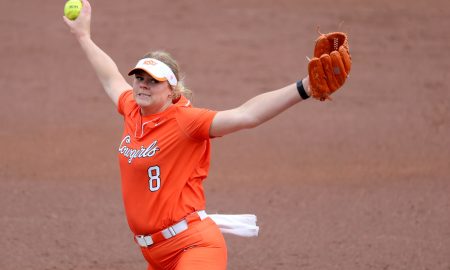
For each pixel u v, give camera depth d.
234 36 66.12
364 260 26.38
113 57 60.53
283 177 36.97
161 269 17.56
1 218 30.73
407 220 30.66
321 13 72.25
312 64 14.86
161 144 16.75
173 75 17.06
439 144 42.56
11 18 70.94
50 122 46.56
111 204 32.88
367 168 38.31
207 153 17.41
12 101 50.94
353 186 35.41
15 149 41.00
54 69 58.53
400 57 61.44
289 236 28.95
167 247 17.03
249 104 16.14
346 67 14.84
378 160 39.69
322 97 15.21
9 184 35.28
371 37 66.06
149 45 63.66
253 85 54.84
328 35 15.26
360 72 57.88
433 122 46.88
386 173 37.38
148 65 16.72
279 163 39.34
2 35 66.38
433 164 38.81
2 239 28.38
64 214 31.41
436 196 33.66
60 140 42.94
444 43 64.88
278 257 26.78
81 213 31.59
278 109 15.75
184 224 16.86
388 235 28.94
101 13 72.19
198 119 16.48
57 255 26.91
